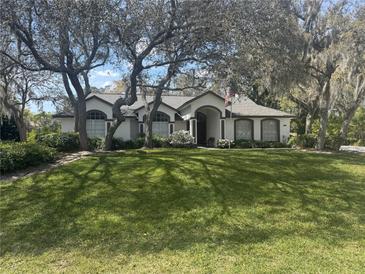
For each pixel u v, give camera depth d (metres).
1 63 16.52
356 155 19.80
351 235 7.18
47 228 7.57
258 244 6.64
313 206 9.24
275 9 15.07
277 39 15.89
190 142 25.00
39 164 13.41
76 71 16.23
